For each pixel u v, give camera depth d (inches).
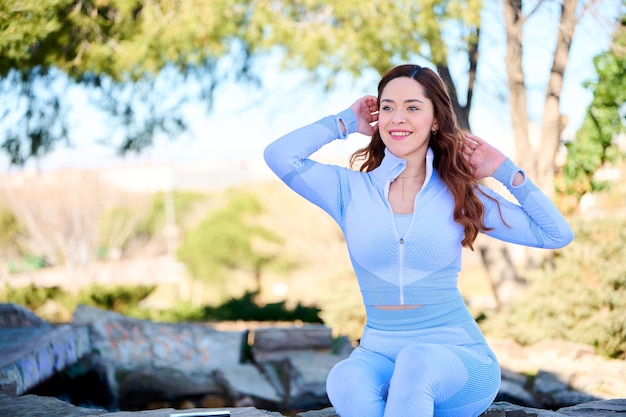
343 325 397.1
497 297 420.2
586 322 306.3
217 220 1062.4
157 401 328.2
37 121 433.1
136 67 393.4
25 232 1066.1
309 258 965.8
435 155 111.0
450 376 97.8
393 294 105.8
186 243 1077.8
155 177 1282.0
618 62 382.3
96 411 159.6
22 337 318.7
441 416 103.7
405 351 98.6
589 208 462.9
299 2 392.5
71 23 360.5
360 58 373.7
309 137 113.3
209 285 1055.6
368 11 362.6
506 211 108.9
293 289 993.5
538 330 319.6
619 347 295.0
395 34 362.6
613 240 315.3
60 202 992.2
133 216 1133.7
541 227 109.2
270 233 1034.1
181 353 342.0
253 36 381.4
